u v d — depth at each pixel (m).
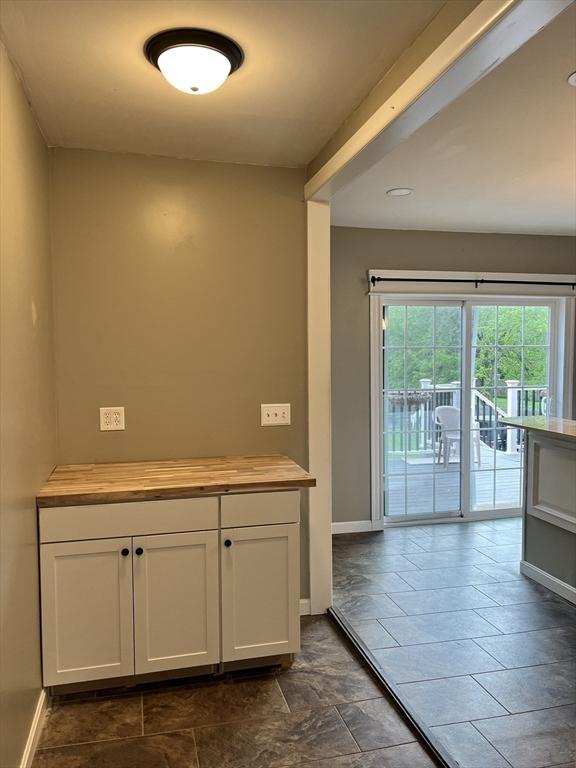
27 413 2.05
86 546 2.25
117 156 2.75
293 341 3.03
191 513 2.35
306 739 2.09
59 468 2.67
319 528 3.09
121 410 2.79
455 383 4.93
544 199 3.80
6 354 1.75
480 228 4.66
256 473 2.56
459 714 2.24
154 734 2.12
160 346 2.84
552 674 2.53
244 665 2.52
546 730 2.14
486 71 1.61
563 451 3.35
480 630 2.96
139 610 2.32
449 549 4.23
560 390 5.11
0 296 1.69
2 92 1.76
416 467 4.87
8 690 1.74
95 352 2.76
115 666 2.31
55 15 1.63
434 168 3.16
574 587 3.29
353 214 4.17
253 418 2.98
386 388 4.78
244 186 2.92
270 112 2.31
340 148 2.44
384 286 4.57
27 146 2.15
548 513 3.46
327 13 1.64
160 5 1.59
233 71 1.95
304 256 3.02
